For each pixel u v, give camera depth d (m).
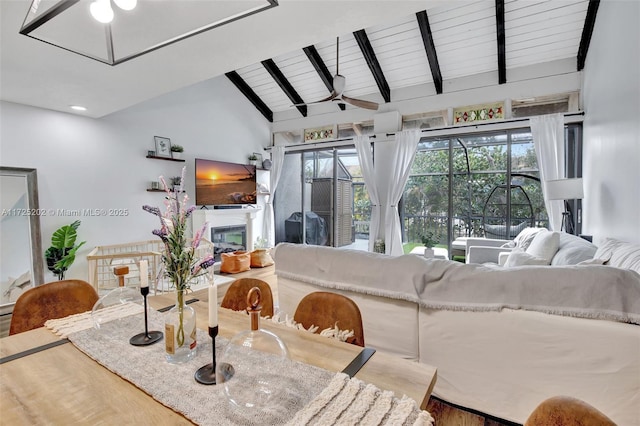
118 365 1.02
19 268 3.71
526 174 4.88
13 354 1.08
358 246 6.63
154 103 5.12
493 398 1.71
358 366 1.02
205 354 1.10
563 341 1.52
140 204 4.91
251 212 6.44
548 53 4.58
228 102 6.36
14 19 2.03
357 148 6.00
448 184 5.41
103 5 1.57
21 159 3.76
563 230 4.38
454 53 4.91
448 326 1.80
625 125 2.72
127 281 3.75
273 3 1.58
